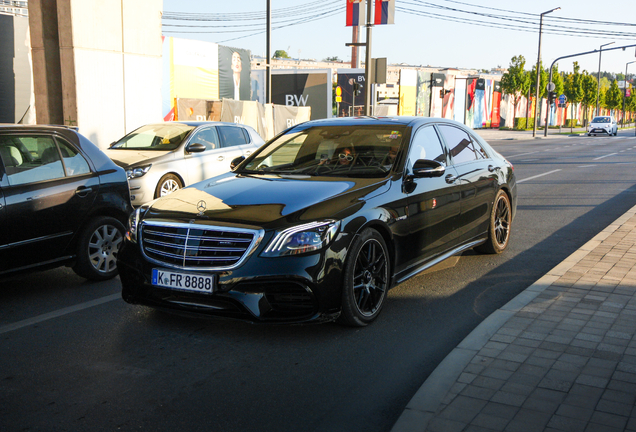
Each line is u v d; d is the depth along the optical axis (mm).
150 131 10336
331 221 4020
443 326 4387
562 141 38938
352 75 39188
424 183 5004
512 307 4469
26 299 5090
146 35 15273
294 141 5469
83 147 5621
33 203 4984
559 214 9562
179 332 4270
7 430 2914
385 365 3699
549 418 2859
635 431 2738
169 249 4105
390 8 18688
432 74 50281
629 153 25797
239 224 3943
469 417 2877
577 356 3568
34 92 13969
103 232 5668
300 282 3854
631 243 6660
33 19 13523
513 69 60406
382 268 4488
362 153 5023
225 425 2977
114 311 4758
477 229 6016
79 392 3334
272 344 4031
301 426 2975
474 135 6371
